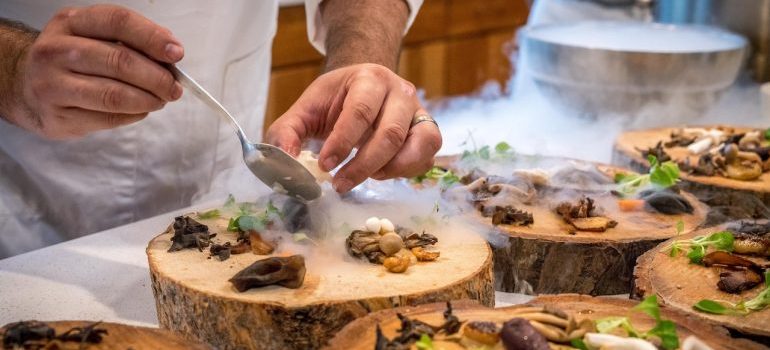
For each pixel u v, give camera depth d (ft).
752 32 12.23
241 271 6.05
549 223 7.78
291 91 14.75
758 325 5.79
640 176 8.84
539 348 4.84
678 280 6.58
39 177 8.93
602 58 10.00
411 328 5.20
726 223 7.79
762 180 9.02
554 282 7.45
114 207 9.34
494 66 18.80
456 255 6.75
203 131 9.68
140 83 5.97
